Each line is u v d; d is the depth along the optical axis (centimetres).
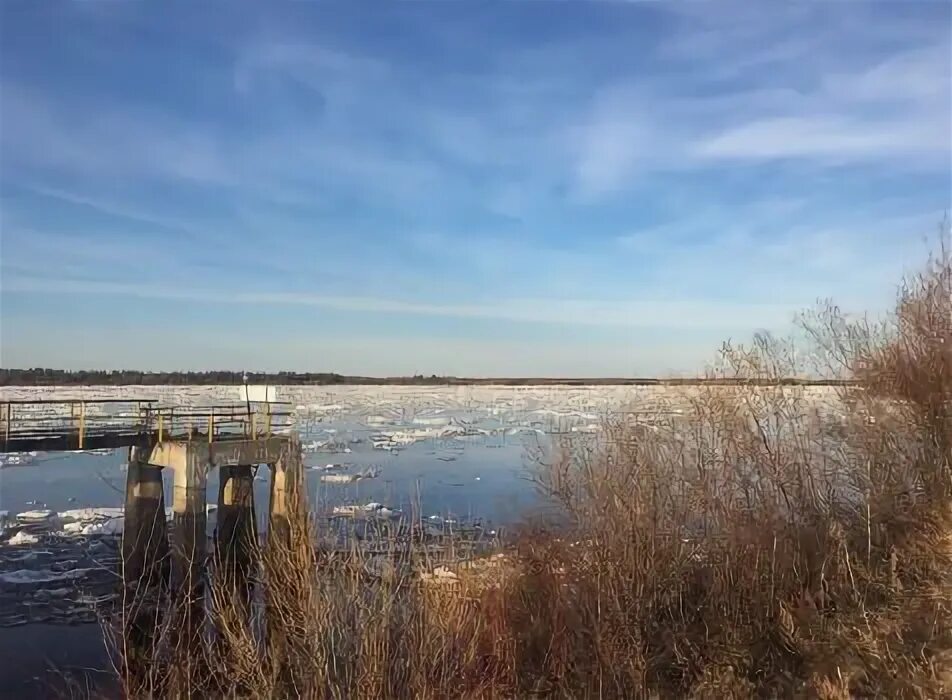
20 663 1592
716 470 1477
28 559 2380
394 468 3975
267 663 1117
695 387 1658
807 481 1538
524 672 1245
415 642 1043
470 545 1446
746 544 1373
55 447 1950
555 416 7125
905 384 1564
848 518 1520
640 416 1609
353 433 5794
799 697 1159
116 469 4209
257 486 3384
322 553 1118
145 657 1244
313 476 3444
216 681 1142
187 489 1958
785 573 1374
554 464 1575
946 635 1168
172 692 1134
